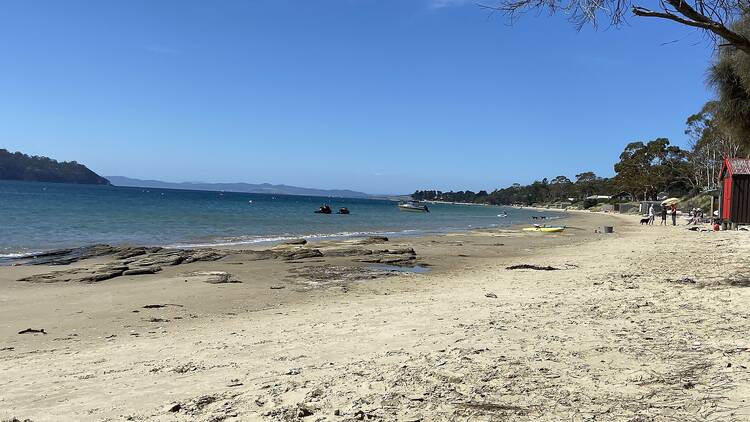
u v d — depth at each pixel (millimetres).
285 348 7145
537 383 4781
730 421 3617
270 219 52906
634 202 107688
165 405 4777
